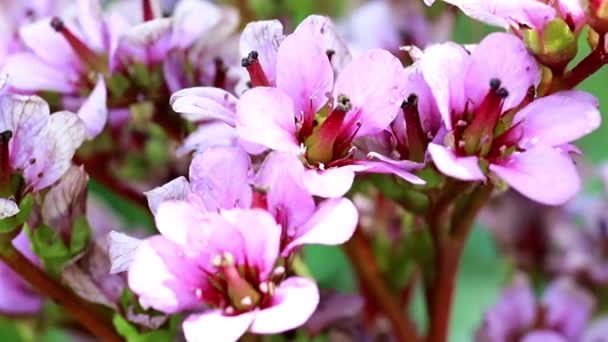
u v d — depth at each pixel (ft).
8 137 0.96
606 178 1.28
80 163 1.11
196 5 1.07
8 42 1.11
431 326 1.07
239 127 0.92
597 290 1.24
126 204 1.23
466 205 1.02
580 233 1.26
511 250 1.26
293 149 0.93
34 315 1.16
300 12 1.25
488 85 0.95
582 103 0.94
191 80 1.06
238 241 0.92
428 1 0.94
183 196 0.93
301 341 1.06
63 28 1.06
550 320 1.19
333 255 1.25
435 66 0.94
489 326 1.19
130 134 1.15
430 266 1.08
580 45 1.09
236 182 0.93
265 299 0.92
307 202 0.93
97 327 1.02
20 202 0.97
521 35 0.96
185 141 1.03
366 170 0.94
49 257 1.00
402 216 1.09
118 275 1.01
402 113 0.96
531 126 0.94
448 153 0.93
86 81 1.07
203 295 0.92
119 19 1.07
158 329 1.01
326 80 0.95
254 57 0.96
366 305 1.13
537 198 0.92
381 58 0.95
